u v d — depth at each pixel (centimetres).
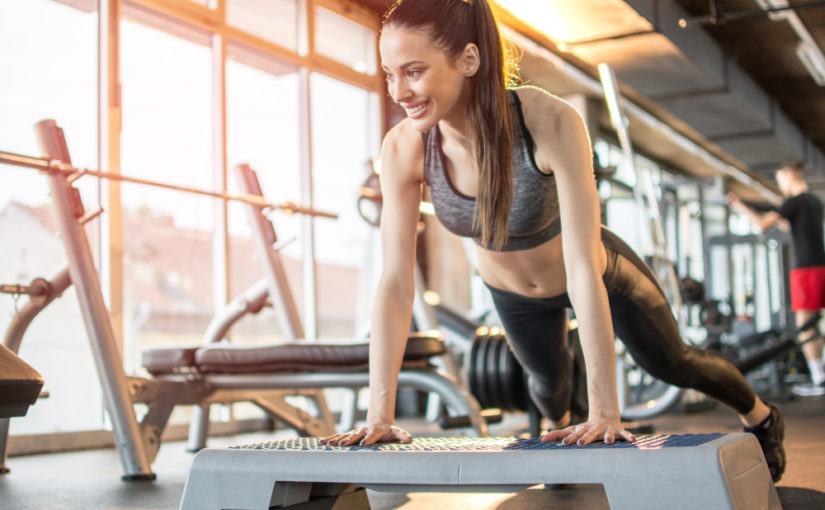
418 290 394
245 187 364
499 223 138
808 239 623
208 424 378
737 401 203
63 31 425
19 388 131
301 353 302
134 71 462
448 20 127
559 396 228
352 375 300
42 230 406
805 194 624
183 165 488
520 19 554
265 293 365
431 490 121
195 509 131
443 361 422
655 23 562
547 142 138
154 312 467
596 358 128
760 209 1402
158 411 297
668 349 185
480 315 541
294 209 363
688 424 411
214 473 130
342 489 140
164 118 478
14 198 395
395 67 127
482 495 217
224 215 506
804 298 625
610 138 920
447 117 136
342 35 625
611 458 108
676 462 105
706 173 1164
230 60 534
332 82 612
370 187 400
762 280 1250
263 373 310
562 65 680
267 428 502
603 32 574
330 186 602
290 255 571
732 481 105
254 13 548
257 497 127
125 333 450
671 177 1114
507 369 287
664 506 105
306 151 577
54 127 285
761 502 114
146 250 464
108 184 432
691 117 809
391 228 152
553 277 173
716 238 1006
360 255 622
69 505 219
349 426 420
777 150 968
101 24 440
